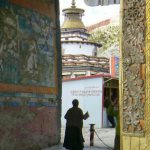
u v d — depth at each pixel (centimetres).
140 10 654
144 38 648
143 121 645
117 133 1209
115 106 1323
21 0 1418
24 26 1432
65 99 2559
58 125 1658
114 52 5856
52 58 1625
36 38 1508
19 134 1380
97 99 2467
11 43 1351
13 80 1356
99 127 2445
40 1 1542
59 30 1678
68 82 2558
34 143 1470
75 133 1291
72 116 1296
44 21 1568
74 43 4075
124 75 666
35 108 1485
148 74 641
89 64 3572
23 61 1417
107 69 3659
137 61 654
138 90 652
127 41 665
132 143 653
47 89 1577
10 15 1353
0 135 1277
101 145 1595
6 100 1312
